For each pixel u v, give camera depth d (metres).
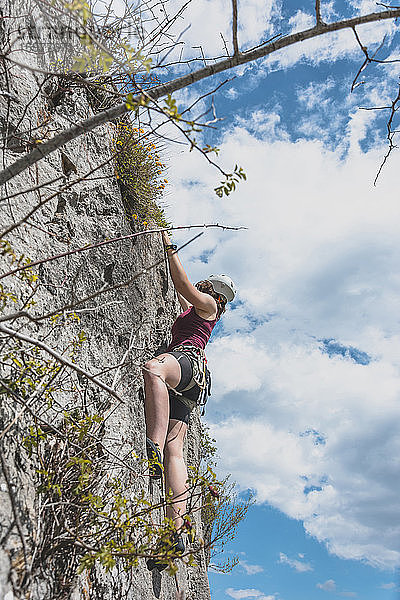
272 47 1.75
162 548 1.90
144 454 2.91
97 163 3.09
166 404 3.12
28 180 2.48
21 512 1.75
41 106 2.69
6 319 1.51
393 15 1.80
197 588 3.96
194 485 2.11
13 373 1.95
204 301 3.58
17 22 2.54
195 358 3.38
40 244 2.44
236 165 1.61
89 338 2.69
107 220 3.05
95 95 3.24
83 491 1.98
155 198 3.83
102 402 2.61
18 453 1.86
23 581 1.63
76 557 1.96
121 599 2.34
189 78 1.71
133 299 3.26
